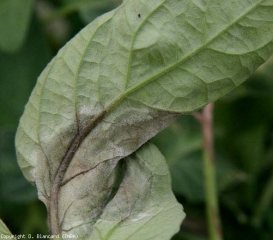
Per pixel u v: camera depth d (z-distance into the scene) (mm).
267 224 417
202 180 403
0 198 406
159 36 285
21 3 372
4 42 369
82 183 298
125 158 297
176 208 289
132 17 286
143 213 292
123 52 288
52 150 300
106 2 391
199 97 288
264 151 421
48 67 298
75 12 411
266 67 387
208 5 281
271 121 412
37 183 303
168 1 283
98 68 291
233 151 418
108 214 293
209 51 284
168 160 404
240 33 282
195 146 407
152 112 291
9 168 393
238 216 414
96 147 296
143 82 288
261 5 279
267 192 414
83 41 292
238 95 396
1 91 388
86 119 294
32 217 407
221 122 411
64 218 299
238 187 416
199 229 415
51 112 298
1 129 392
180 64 286
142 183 295
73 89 294
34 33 389
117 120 293
